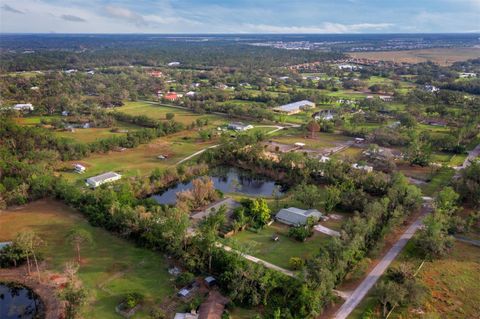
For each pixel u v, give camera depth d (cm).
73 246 9588
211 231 9019
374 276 8525
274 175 15212
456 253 9550
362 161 15375
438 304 7688
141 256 9262
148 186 13462
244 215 11031
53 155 15300
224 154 16912
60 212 11488
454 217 10581
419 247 9656
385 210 10569
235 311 7475
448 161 16338
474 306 7656
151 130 19612
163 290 8006
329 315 7312
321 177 14125
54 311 7406
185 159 16788
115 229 10381
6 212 11431
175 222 9400
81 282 8038
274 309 7481
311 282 7625
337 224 10981
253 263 8744
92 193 11694
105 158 16650
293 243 10012
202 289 8038
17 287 8219
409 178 14425
